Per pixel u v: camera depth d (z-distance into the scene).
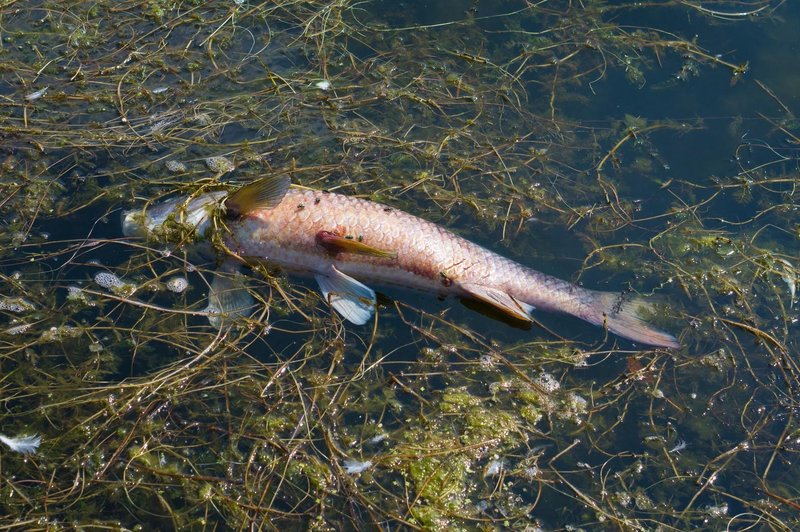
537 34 1.47
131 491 1.12
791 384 1.24
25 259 1.22
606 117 1.41
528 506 1.15
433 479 1.14
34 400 1.15
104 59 1.38
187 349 1.17
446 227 1.30
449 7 1.49
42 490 1.11
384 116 1.37
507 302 1.24
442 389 1.21
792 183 1.36
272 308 1.22
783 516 1.17
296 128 1.34
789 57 1.47
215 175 1.28
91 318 1.20
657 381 1.23
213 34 1.40
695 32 1.49
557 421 1.20
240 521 1.11
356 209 1.23
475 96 1.40
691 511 1.17
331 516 1.13
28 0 1.43
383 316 1.24
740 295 1.27
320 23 1.44
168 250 1.23
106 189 1.26
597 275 1.29
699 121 1.41
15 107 1.32
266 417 1.16
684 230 1.32
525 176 1.35
